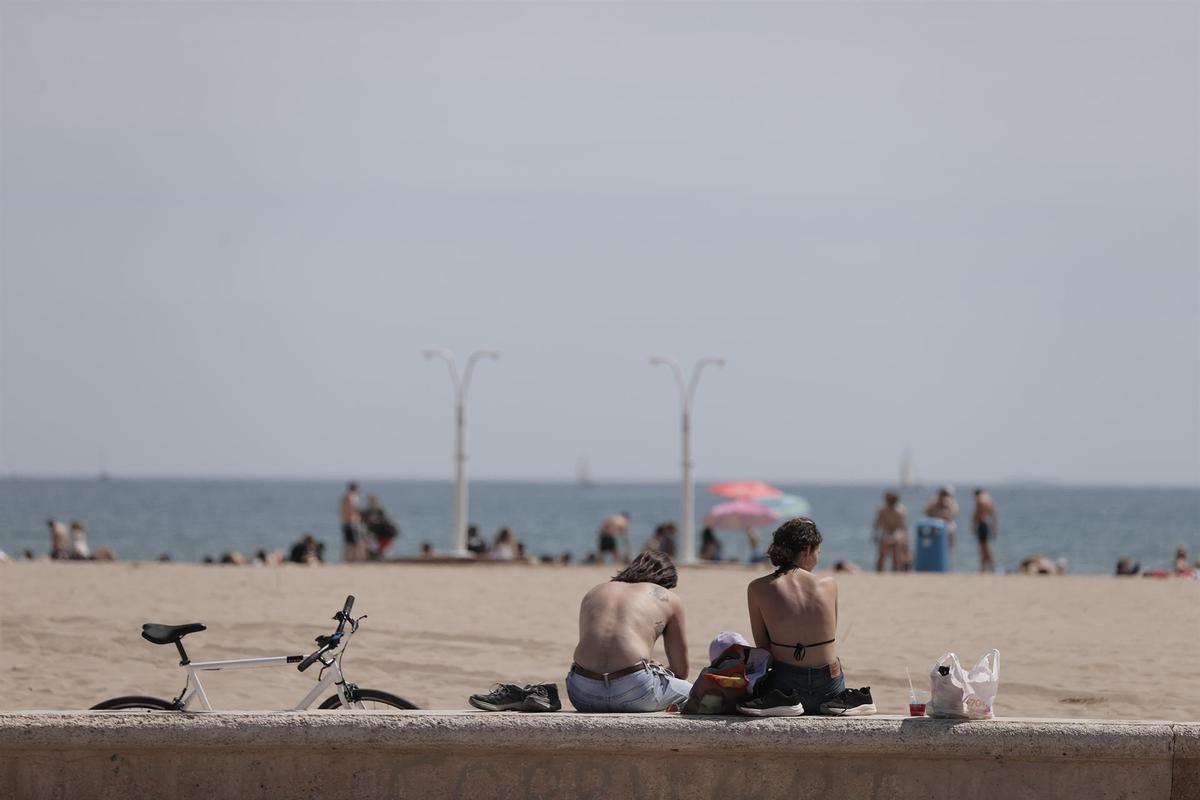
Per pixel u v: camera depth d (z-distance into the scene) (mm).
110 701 25547
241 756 22188
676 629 25672
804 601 23656
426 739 22016
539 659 46375
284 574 78938
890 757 22188
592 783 22172
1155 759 22031
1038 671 43875
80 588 68438
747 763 22234
